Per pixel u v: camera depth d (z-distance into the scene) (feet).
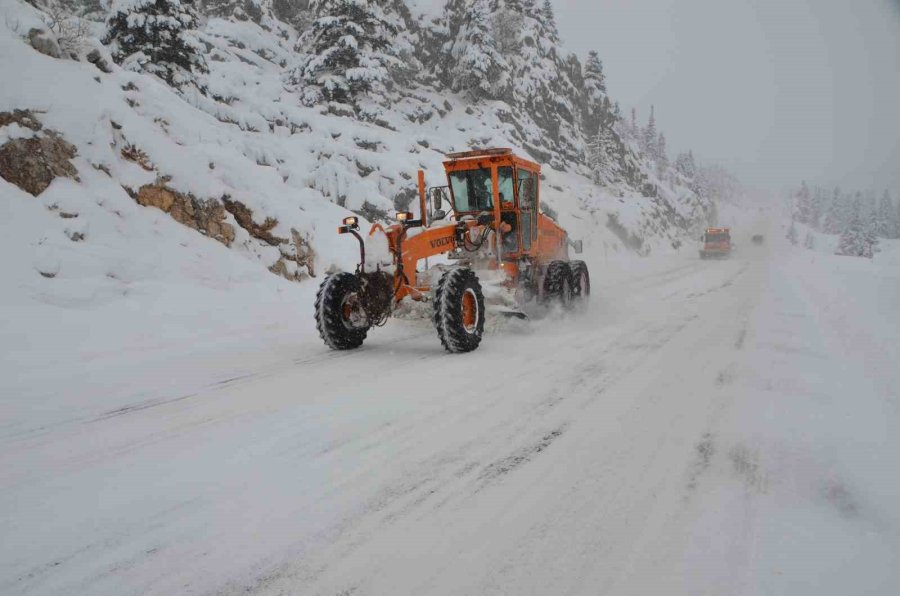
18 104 29.71
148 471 10.50
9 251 25.09
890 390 14.87
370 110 97.96
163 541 8.03
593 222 114.11
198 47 66.95
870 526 8.32
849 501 9.04
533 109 148.87
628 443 11.50
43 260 25.58
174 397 15.46
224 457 11.11
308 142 63.93
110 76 41.14
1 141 28.12
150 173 34.14
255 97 71.77
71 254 26.81
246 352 21.48
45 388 16.49
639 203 153.58
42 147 29.53
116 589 6.95
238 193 37.81
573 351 20.77
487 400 14.61
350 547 7.83
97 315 24.62
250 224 37.70
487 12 138.82
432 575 7.16
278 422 13.14
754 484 9.63
